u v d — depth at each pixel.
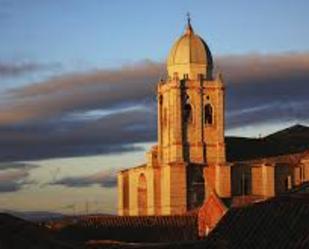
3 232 60.66
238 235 72.81
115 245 72.62
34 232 62.03
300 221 69.94
